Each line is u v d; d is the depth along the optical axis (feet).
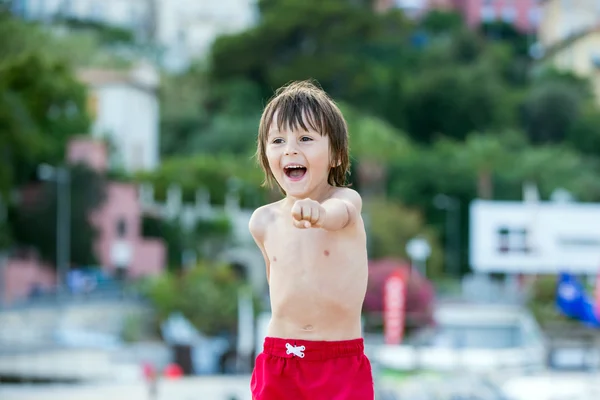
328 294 14.47
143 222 287.07
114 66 405.80
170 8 497.46
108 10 481.87
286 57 433.07
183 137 395.34
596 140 408.87
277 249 14.89
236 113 400.06
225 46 426.10
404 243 275.18
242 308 185.37
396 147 336.90
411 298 163.94
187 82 421.18
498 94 413.39
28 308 207.10
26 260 246.68
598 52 456.45
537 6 506.89
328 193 14.70
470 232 338.34
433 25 496.23
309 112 14.17
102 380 121.29
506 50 466.29
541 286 192.75
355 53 441.27
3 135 250.16
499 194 335.47
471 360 123.95
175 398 91.40
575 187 331.16
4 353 149.69
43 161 269.44
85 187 262.88
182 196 310.24
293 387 14.48
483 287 279.28
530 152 352.90
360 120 357.20
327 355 14.48
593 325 138.82
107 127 353.51
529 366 124.47
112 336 190.90
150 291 206.69
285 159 14.26
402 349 121.70
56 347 161.89
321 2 429.38
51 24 443.73
